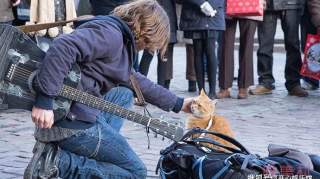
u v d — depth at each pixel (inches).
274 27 526.6
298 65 528.4
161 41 205.6
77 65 192.9
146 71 469.4
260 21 510.0
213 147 239.1
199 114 292.0
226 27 503.8
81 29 192.5
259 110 458.0
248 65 506.6
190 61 534.0
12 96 185.2
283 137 370.6
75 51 185.8
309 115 442.3
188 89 544.1
